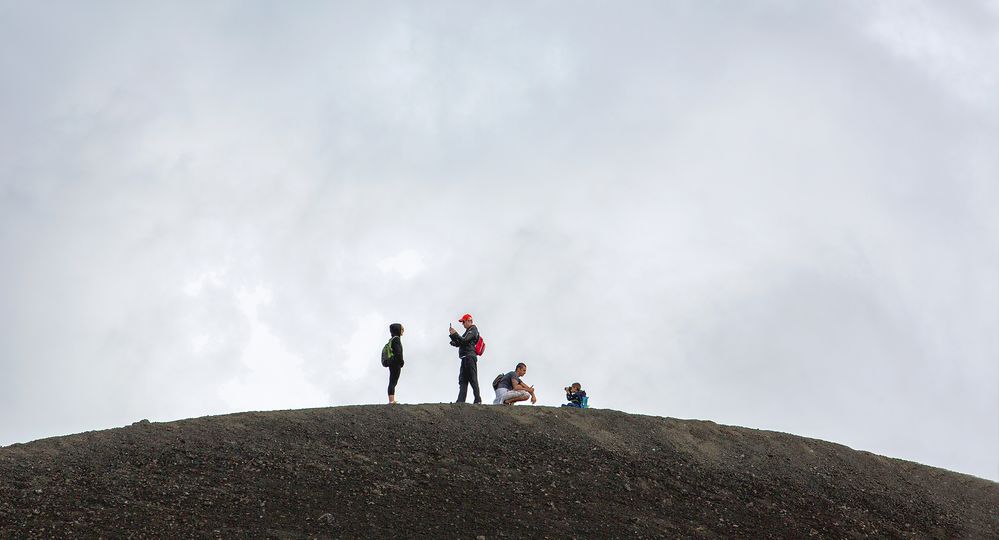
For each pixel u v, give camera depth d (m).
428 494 14.54
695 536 14.57
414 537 13.15
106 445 15.11
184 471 14.41
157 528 12.64
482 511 14.21
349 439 16.19
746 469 17.53
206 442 15.52
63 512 12.88
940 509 17.55
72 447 14.97
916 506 17.47
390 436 16.50
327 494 14.14
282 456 15.23
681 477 16.69
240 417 16.75
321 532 12.97
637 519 14.69
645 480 16.27
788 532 15.32
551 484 15.48
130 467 14.41
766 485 16.98
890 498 17.56
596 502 15.12
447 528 13.53
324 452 15.56
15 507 12.93
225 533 12.66
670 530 14.61
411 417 17.41
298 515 13.39
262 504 13.59
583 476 15.99
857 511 16.66
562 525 14.13
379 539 12.98
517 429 17.48
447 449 16.27
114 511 13.02
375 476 14.91
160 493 13.63
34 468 14.12
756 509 15.97
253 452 15.29
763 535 15.06
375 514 13.68
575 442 17.33
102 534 12.40
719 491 16.41
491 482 15.25
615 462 16.78
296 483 14.38
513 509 14.42
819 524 15.83
